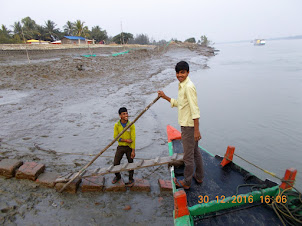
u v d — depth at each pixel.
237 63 31.47
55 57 31.38
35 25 60.88
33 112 9.20
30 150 5.95
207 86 15.73
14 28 52.41
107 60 28.27
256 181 3.62
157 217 3.84
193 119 2.93
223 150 6.57
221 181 3.73
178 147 5.07
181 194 2.79
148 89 14.44
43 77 16.27
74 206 3.96
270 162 5.99
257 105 10.88
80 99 11.52
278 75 19.27
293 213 2.82
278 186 3.27
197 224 2.89
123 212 3.90
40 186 4.39
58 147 6.26
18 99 11.05
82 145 6.48
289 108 10.30
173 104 3.44
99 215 3.79
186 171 3.39
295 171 3.08
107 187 4.43
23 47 31.98
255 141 7.14
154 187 4.69
